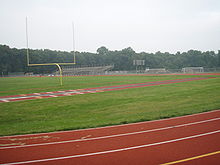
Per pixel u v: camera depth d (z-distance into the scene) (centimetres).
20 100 1695
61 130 883
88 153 632
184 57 9600
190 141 697
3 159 607
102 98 1675
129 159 582
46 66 8575
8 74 7381
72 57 9400
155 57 9625
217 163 546
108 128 885
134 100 1537
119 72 6556
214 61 9175
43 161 589
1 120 1119
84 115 1167
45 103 1539
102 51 13150
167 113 1099
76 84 2962
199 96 1574
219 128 826
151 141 711
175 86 2275
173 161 562
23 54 8062
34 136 813
